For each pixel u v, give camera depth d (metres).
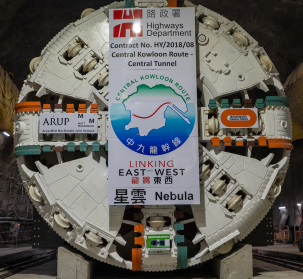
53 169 8.08
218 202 8.00
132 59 8.13
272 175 8.21
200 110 8.20
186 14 8.34
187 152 7.82
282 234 21.44
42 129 7.99
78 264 7.94
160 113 7.95
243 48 8.65
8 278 8.62
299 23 15.60
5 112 16.22
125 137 7.86
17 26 15.52
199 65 8.51
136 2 8.63
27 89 8.58
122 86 8.03
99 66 8.41
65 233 8.10
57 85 8.35
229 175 8.04
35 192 8.14
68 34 8.61
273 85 9.34
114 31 8.23
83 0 15.76
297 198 21.19
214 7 16.64
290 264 10.99
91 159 8.12
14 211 21.52
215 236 7.89
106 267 9.87
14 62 17.17
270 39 17.48
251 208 8.06
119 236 7.90
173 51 8.17
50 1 15.18
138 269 7.86
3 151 18.66
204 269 9.71
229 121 8.05
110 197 7.67
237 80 8.47
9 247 18.14
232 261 8.04
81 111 8.07
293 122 17.73
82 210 7.92
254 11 16.22
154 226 7.76
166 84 8.05
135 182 7.71
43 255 16.52
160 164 7.78
